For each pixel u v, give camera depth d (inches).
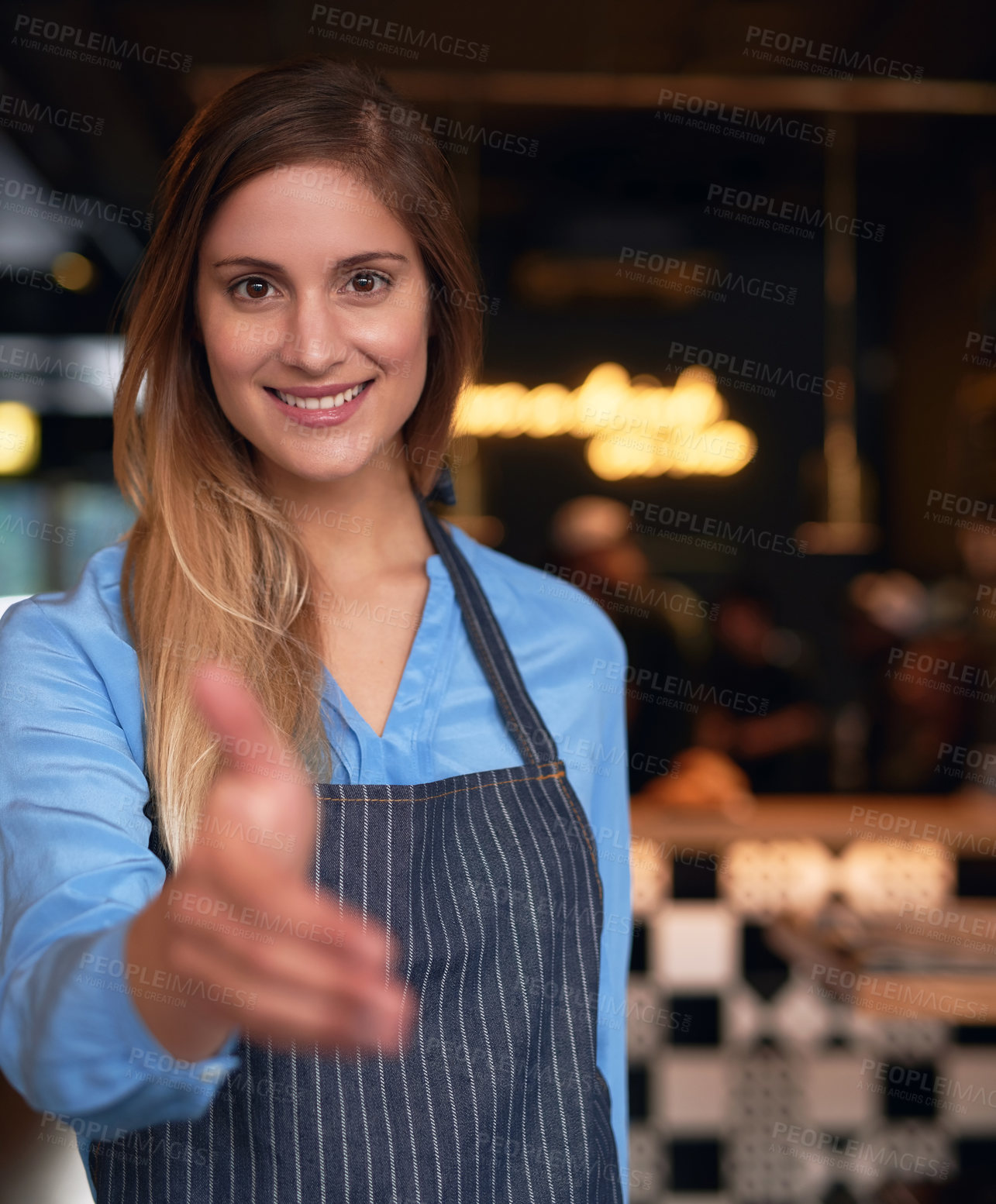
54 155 186.1
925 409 220.4
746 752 159.9
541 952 39.9
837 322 227.0
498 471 238.1
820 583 237.6
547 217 204.4
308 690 39.6
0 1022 25.8
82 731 35.5
